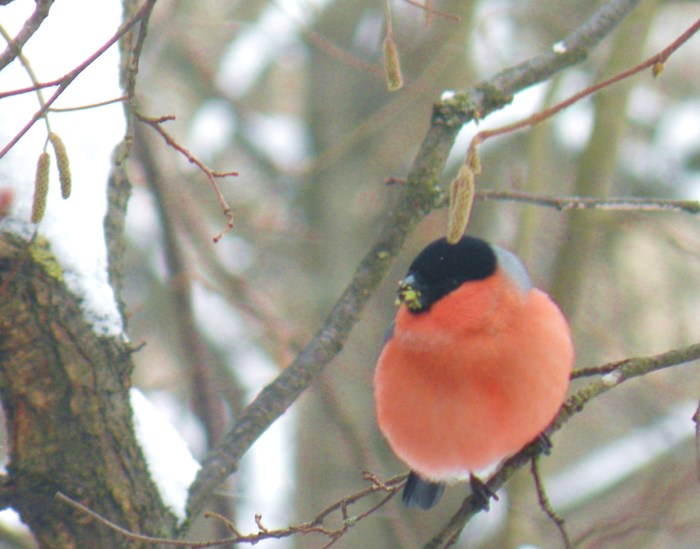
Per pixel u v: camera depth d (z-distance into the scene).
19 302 5.38
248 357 14.33
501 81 6.18
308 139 14.30
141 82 11.79
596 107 11.30
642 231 14.33
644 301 15.12
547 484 13.27
